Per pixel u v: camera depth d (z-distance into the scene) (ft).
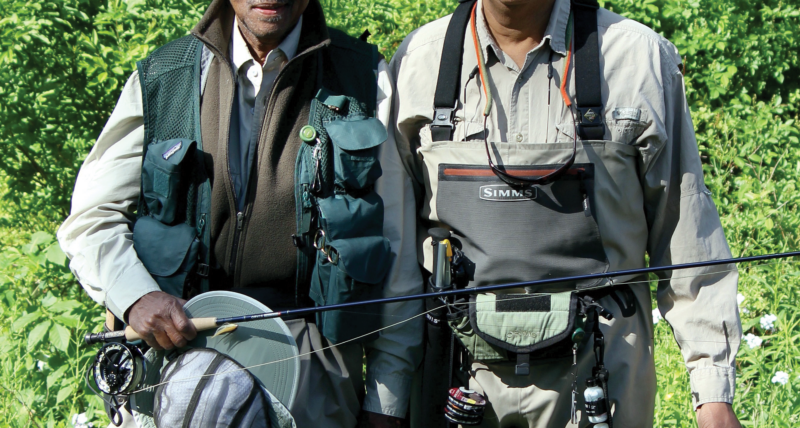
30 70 14.02
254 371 7.56
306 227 7.80
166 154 7.86
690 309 8.03
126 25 14.07
